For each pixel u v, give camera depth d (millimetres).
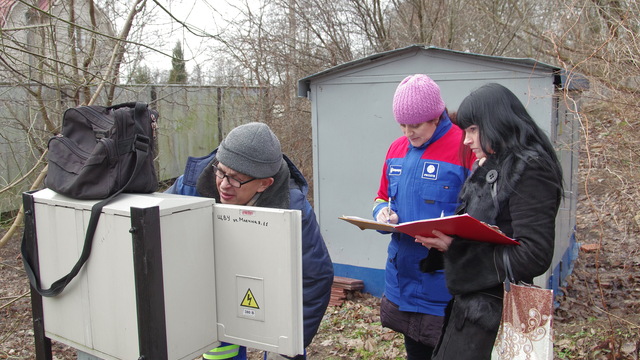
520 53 9422
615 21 3479
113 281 1418
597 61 3410
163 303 1371
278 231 1422
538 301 1795
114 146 1489
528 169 1878
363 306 4758
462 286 1967
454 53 4305
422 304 2539
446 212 2613
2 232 6703
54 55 4656
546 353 1771
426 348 2670
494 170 1985
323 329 4422
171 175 9953
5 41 4785
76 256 1514
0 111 5910
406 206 2725
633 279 4660
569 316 4129
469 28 9328
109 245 1409
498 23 8734
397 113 2631
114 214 1385
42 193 1626
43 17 4625
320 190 5125
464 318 1978
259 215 1445
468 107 2047
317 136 5094
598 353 3395
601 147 3195
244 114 8461
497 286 1955
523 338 1823
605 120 3285
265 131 1896
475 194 2049
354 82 4855
